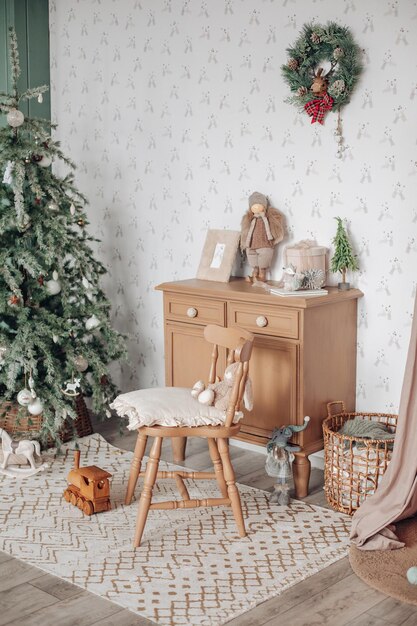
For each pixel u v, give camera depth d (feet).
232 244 13.56
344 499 11.35
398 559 9.86
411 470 10.10
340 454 11.28
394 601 8.98
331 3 12.21
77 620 8.61
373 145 12.08
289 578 9.48
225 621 8.59
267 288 12.62
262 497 11.87
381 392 12.50
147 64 14.75
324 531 10.75
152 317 15.49
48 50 16.16
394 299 12.17
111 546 10.32
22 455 13.09
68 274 13.88
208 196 14.24
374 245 12.28
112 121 15.47
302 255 12.42
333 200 12.64
